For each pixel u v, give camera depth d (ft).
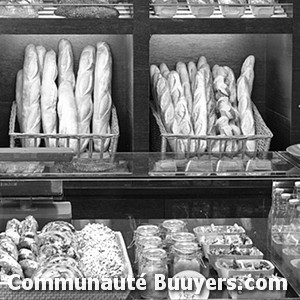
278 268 5.25
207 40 10.41
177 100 9.16
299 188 5.47
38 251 5.32
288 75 9.12
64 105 9.00
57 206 5.74
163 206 5.97
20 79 9.49
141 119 8.94
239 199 5.82
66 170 5.57
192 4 8.86
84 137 8.73
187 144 8.89
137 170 5.53
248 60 9.91
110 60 9.29
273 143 10.00
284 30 8.95
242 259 5.26
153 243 5.38
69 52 9.36
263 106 10.52
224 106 9.23
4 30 8.73
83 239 5.58
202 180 5.41
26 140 9.03
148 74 8.88
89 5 8.77
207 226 5.84
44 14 9.31
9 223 5.55
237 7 9.02
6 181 5.49
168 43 10.37
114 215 6.04
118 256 5.25
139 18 8.80
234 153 6.03
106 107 9.16
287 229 5.42
